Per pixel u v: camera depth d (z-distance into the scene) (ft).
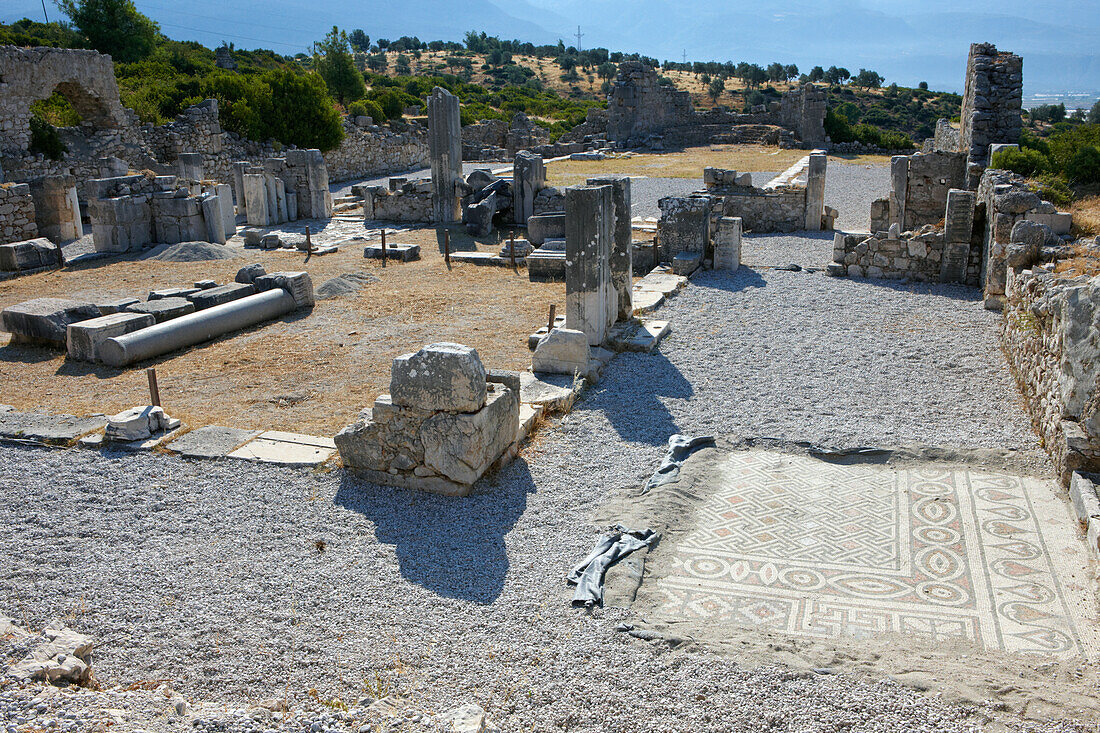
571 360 36.19
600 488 26.84
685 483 26.86
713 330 43.93
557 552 22.93
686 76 320.29
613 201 41.75
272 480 27.53
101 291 56.24
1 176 80.69
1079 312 25.57
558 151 140.15
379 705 15.67
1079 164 57.06
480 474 26.66
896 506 25.43
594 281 38.70
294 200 85.71
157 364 41.27
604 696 16.83
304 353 42.39
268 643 18.92
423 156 143.02
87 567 22.33
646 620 19.88
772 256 63.16
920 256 53.47
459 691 17.11
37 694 15.47
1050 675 17.57
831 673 17.44
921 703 16.33
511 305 50.98
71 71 92.68
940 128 101.60
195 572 22.03
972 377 36.09
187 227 71.26
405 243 71.87
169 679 17.72
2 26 154.51
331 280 56.13
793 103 148.56
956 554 22.59
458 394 25.59
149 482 27.45
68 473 28.12
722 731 15.80
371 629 19.42
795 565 22.40
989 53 73.82
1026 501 25.25
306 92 114.93
